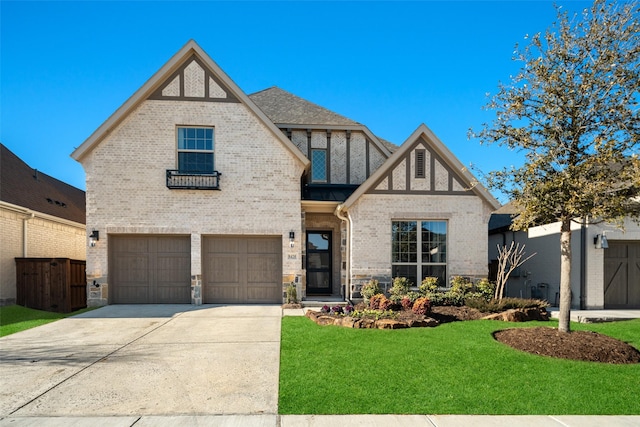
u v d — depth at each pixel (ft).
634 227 40.37
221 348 24.41
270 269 43.39
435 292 39.75
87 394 17.30
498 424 14.85
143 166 41.70
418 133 42.60
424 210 42.70
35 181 56.44
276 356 22.70
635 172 22.13
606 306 40.88
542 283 46.88
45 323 32.42
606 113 24.08
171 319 33.81
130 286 42.24
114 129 41.65
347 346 24.44
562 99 24.66
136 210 41.45
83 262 42.57
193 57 42.63
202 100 42.50
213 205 42.27
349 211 42.34
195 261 41.93
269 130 42.93
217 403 16.37
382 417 15.25
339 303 41.57
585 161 23.81
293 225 42.78
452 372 19.88
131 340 26.58
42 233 48.03
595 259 40.40
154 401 16.57
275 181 42.83
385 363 21.16
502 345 24.77
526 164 25.98
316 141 50.80
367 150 51.39
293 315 35.73
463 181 43.19
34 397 16.99
